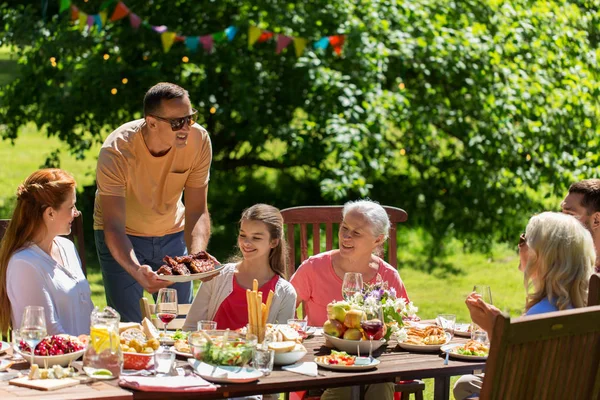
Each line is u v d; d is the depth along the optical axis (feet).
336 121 29.22
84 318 12.92
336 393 13.28
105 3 26.00
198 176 15.64
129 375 10.27
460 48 30.48
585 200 14.19
